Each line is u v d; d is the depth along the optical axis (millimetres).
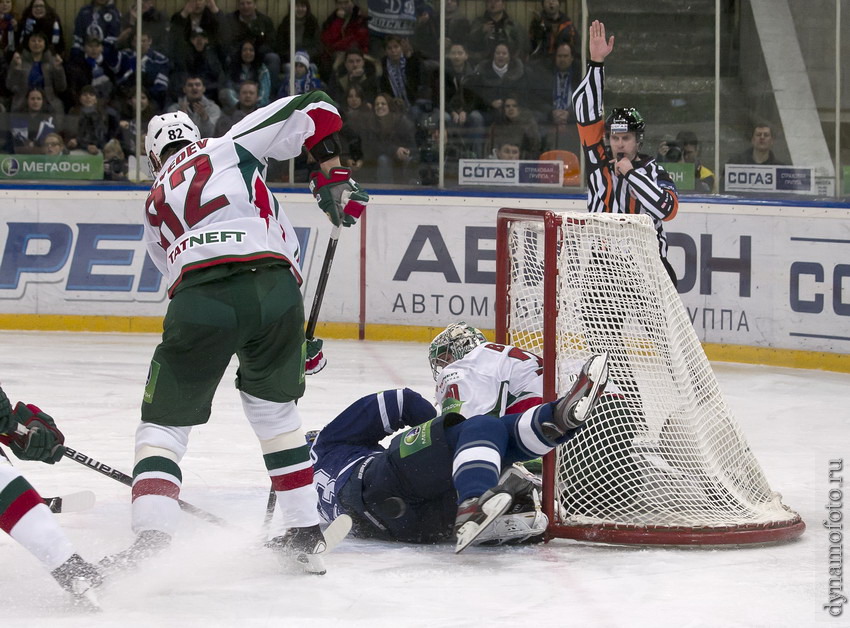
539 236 7832
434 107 17344
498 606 5223
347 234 16891
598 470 6672
